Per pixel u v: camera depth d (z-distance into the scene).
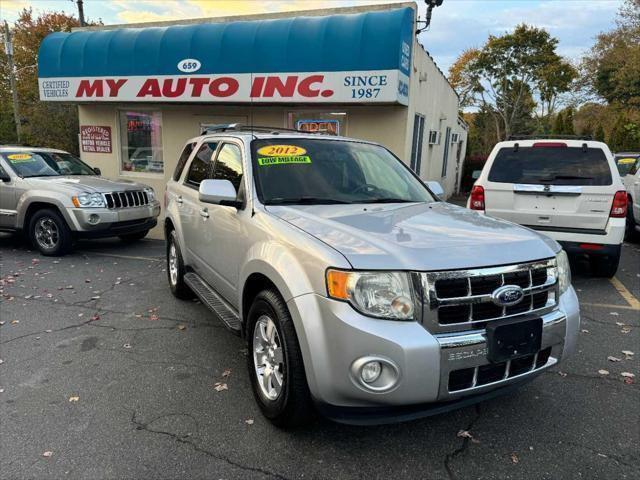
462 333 2.40
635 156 12.42
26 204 7.61
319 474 2.51
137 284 6.04
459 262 2.41
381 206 3.47
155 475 2.48
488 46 42.19
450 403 2.48
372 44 8.47
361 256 2.39
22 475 2.46
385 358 2.27
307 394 2.62
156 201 8.63
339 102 8.88
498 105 44.94
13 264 7.08
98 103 11.75
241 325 3.36
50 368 3.67
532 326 2.54
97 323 4.64
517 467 2.58
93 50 10.86
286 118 10.45
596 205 5.70
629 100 26.58
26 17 34.81
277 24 9.36
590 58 30.09
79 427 2.89
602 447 2.77
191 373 3.62
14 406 3.12
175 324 4.63
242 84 9.54
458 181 23.02
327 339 2.37
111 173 12.52
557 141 5.96
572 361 3.92
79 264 7.12
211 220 4.04
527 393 3.38
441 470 2.55
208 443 2.75
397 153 9.66
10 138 24.31
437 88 13.50
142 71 10.40
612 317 5.00
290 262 2.64
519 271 2.54
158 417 3.01
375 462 2.61
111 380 3.49
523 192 5.97
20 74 34.31
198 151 5.01
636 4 26.94
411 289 2.33
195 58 9.86
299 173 3.70
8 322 4.66
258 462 2.59
